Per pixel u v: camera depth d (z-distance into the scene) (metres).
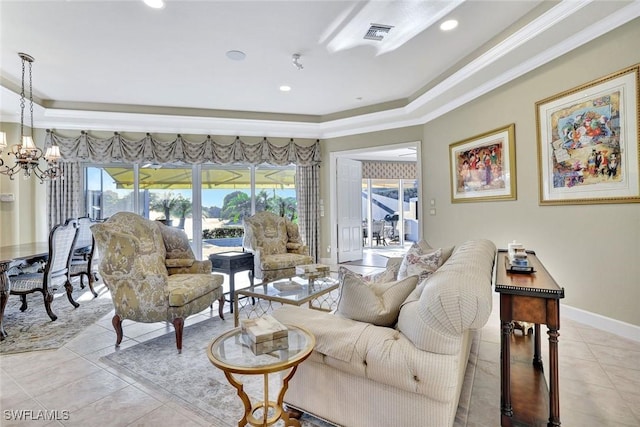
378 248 8.89
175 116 4.97
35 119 4.71
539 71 3.10
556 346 1.42
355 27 2.90
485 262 1.60
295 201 6.22
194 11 2.61
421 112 4.77
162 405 1.79
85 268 4.00
